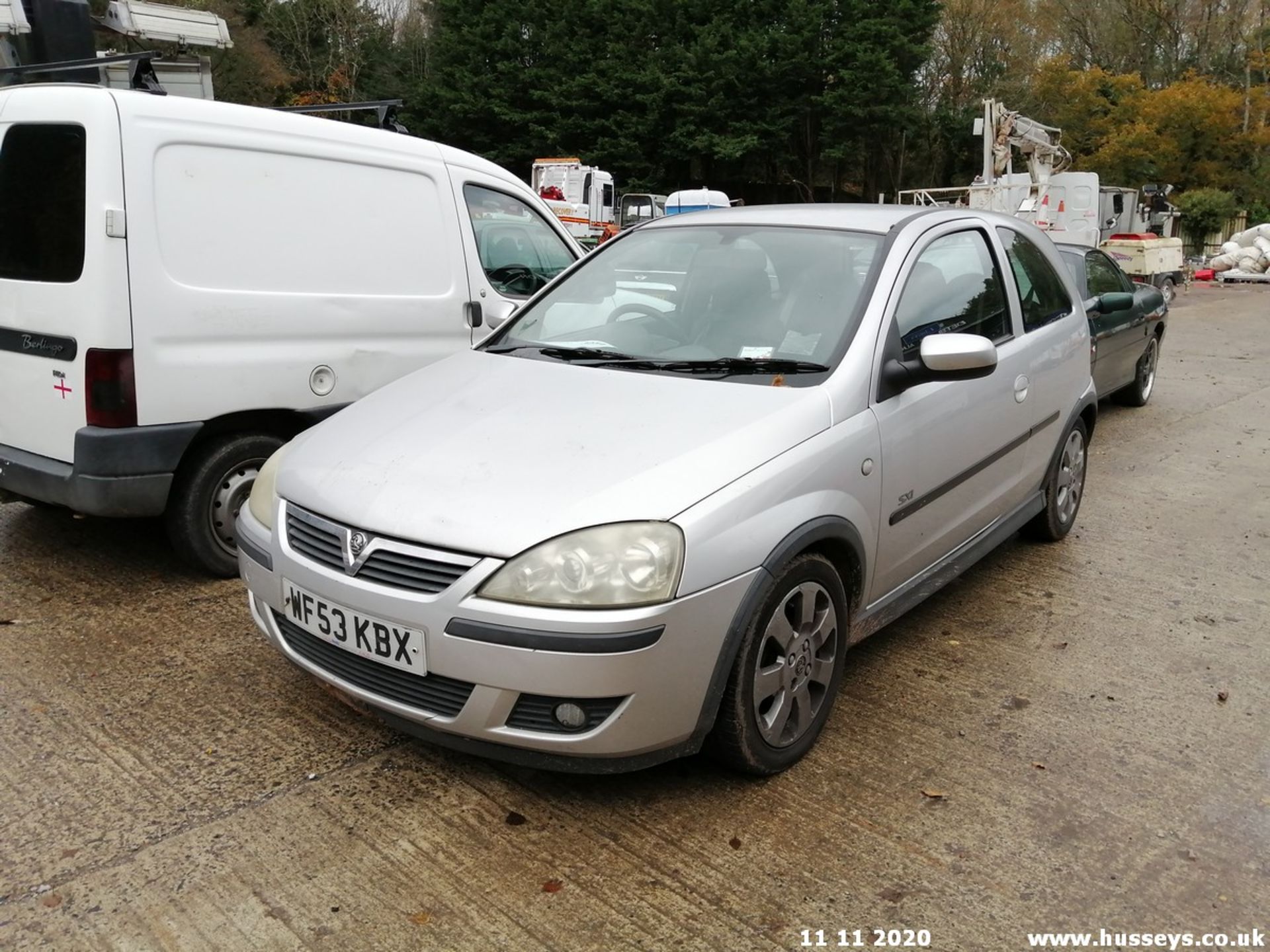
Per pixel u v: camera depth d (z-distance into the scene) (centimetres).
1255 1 4106
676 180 4109
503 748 266
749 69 3812
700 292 372
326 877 256
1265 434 823
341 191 464
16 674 358
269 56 3944
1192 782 310
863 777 307
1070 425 491
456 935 237
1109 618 437
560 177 2603
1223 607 454
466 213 529
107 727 324
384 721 286
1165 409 926
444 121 4125
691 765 310
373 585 270
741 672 277
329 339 462
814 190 4375
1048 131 2038
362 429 320
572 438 290
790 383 319
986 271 426
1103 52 4334
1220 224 3469
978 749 326
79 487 396
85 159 384
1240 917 250
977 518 409
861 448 316
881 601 352
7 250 415
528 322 403
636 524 258
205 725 327
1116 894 257
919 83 4056
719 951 234
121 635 392
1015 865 268
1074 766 317
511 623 251
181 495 430
